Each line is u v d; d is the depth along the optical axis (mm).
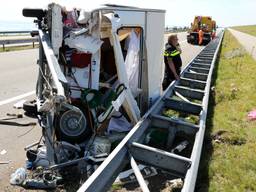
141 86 6227
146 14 5973
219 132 5980
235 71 13164
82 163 4535
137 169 3441
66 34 5242
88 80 5480
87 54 5379
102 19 5059
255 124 6574
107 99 5477
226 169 4594
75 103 5438
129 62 5789
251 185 4191
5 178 4430
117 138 5289
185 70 9711
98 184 2979
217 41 27328
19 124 6566
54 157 4668
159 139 5504
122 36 5777
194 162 3523
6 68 14406
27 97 8883
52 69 4461
